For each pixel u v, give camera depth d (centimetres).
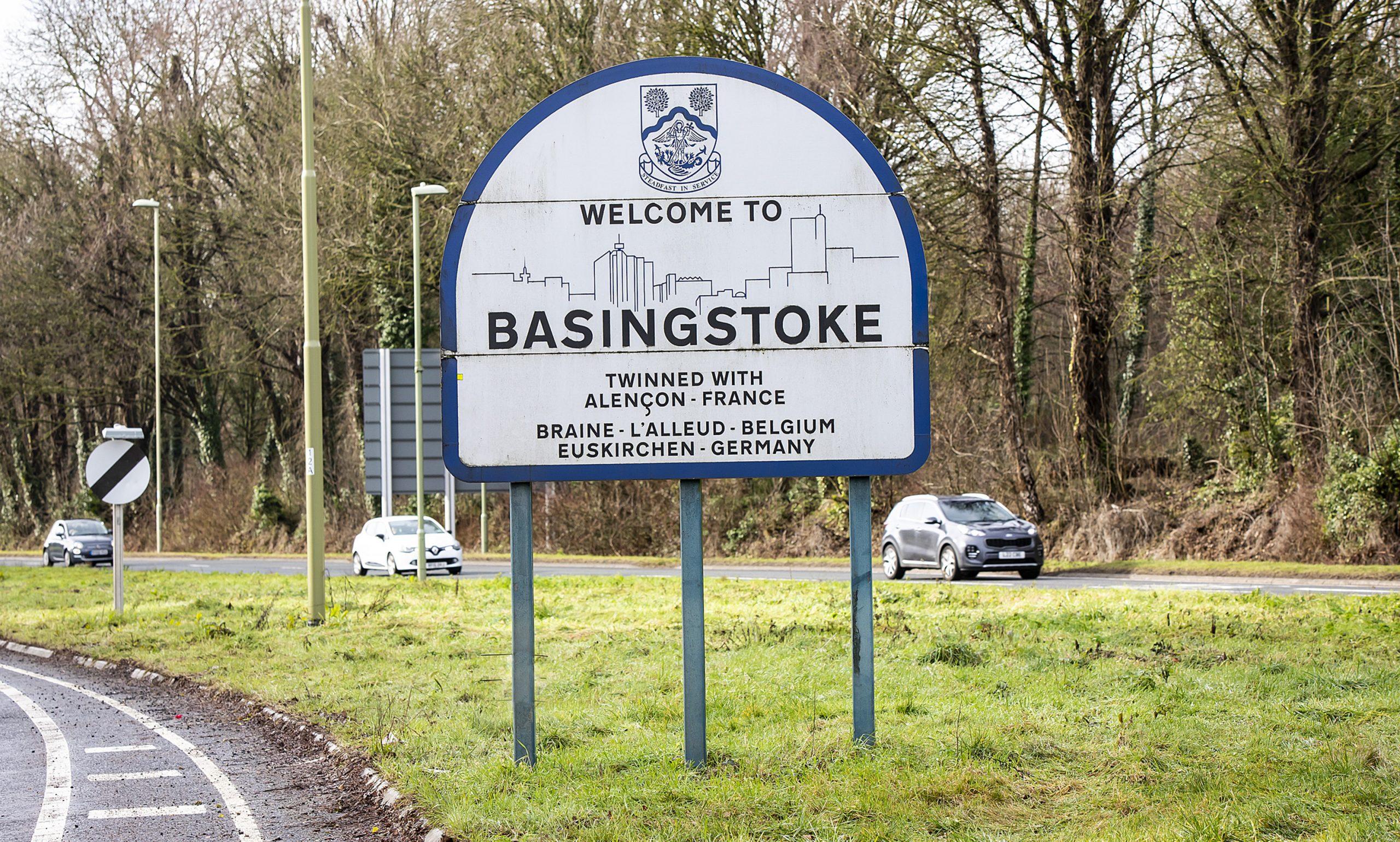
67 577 2992
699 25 3284
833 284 784
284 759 891
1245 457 2869
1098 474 3034
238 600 2073
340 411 5000
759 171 787
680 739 835
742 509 3775
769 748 793
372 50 3978
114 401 5262
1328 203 2750
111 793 801
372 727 927
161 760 899
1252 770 699
